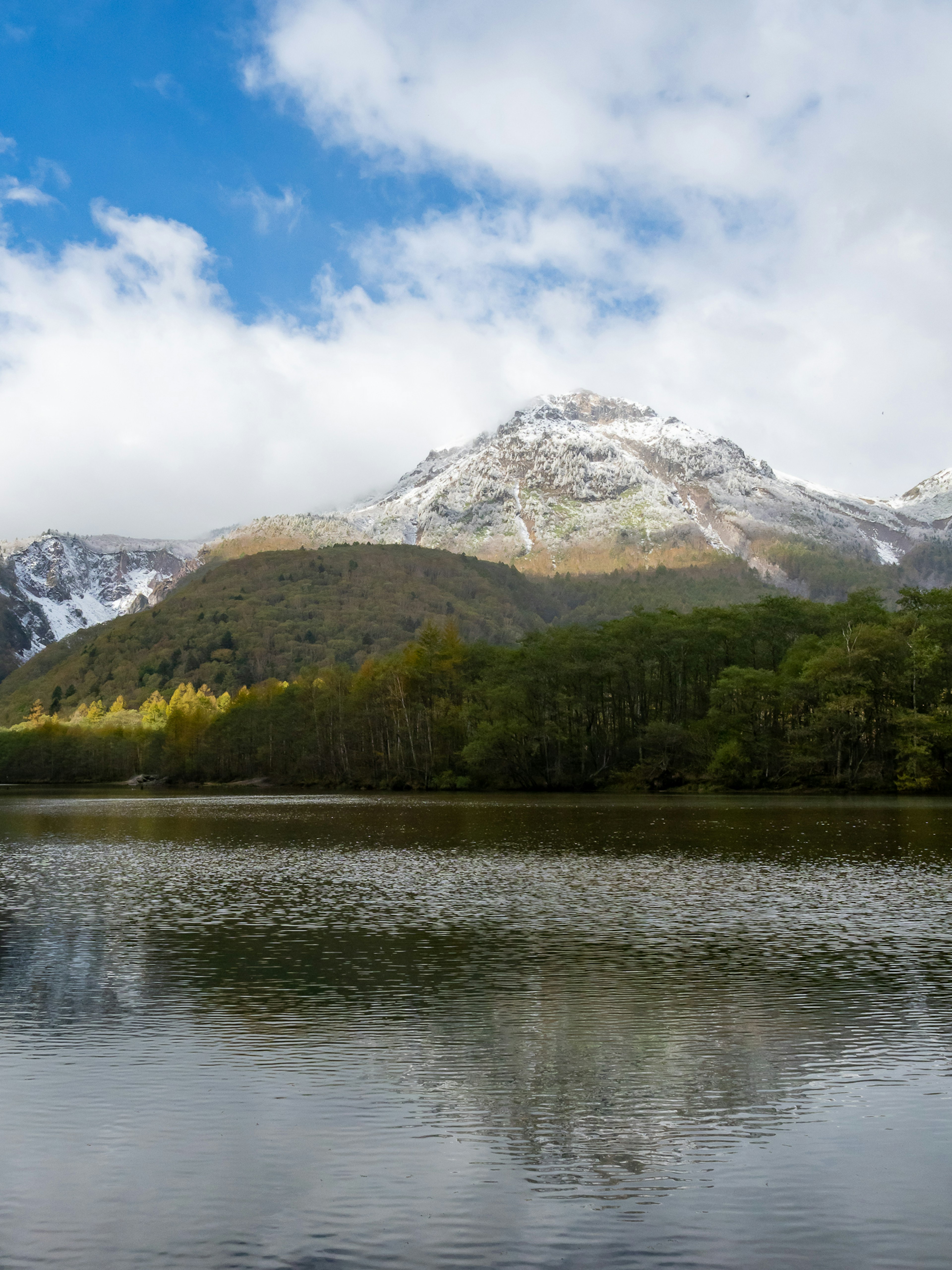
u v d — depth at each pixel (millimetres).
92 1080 22438
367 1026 26281
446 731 166375
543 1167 17969
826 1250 15258
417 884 52094
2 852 70750
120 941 37750
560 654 151625
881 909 43000
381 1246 15430
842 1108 20531
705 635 152125
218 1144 18953
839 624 143000
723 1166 17953
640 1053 23953
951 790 119875
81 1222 16203
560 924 40406
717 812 98062
